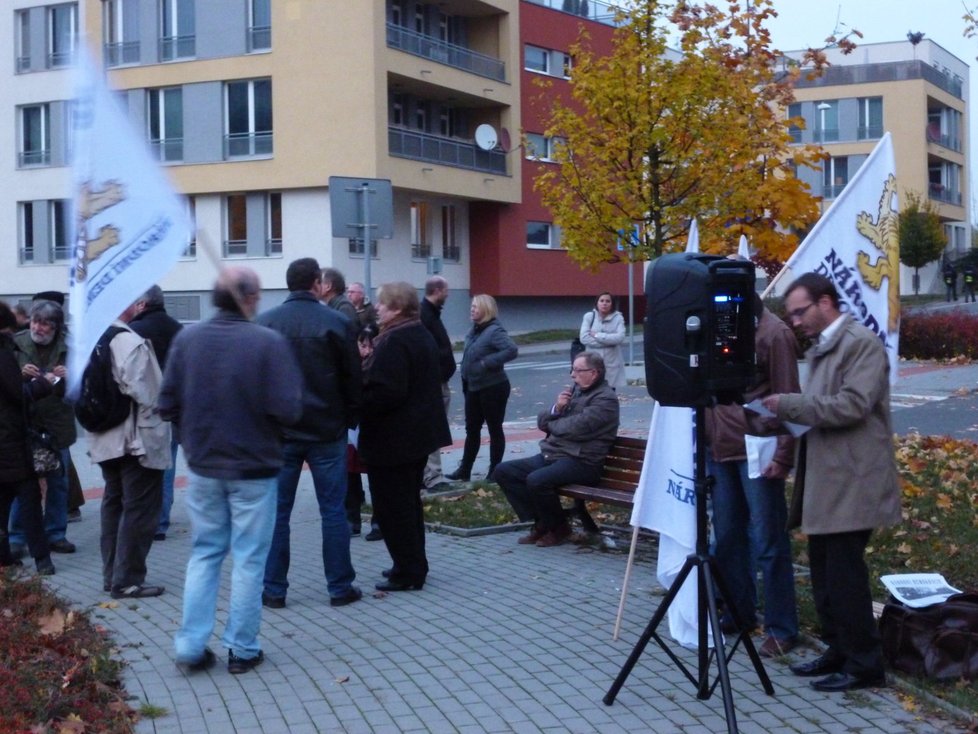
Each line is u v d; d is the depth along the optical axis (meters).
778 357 6.19
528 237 44.69
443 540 9.57
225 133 36.78
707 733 5.33
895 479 5.70
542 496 9.18
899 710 5.53
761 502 6.33
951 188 65.06
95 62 5.83
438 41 38.44
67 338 9.58
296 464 7.51
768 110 14.48
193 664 6.25
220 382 6.11
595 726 5.43
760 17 14.61
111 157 5.95
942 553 8.37
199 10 36.66
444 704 5.74
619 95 14.23
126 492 7.79
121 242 6.02
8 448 8.27
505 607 7.47
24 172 41.22
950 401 19.00
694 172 14.20
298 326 7.34
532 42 43.69
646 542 9.26
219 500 6.25
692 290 5.34
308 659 6.46
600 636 6.82
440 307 11.33
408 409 7.78
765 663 6.28
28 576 8.02
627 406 19.20
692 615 6.46
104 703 5.67
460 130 42.66
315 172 35.59
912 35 60.78
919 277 65.31
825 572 5.93
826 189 58.09
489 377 11.78
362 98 34.88
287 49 35.66
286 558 7.59
